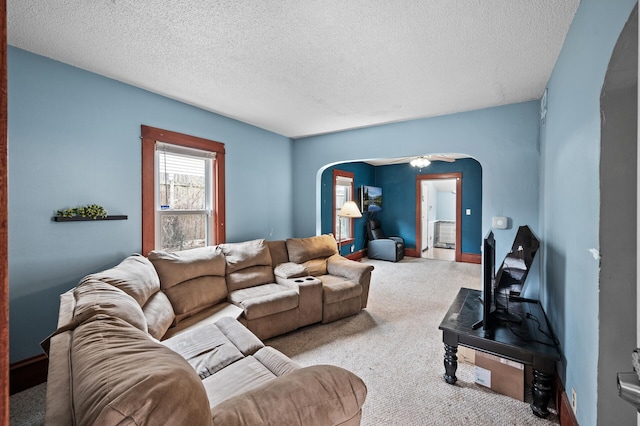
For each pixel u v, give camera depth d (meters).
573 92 1.57
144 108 2.59
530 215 2.76
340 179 6.01
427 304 3.61
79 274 2.20
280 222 4.15
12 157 1.90
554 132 2.05
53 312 2.06
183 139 2.90
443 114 3.20
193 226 3.10
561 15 1.56
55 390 0.79
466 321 2.05
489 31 1.71
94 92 2.27
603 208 1.14
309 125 3.68
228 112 3.20
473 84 2.44
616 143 1.12
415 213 6.93
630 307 1.11
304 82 2.43
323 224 5.45
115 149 2.40
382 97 2.73
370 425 1.60
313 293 2.90
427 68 2.18
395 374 2.10
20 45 1.89
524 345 1.72
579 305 1.42
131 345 0.87
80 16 1.59
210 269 2.67
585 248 1.34
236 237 3.49
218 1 1.47
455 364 1.96
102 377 0.69
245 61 2.09
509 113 2.87
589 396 1.26
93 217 2.24
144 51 1.96
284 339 2.66
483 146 2.99
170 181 2.89
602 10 1.18
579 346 1.40
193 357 1.59
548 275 2.23
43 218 2.03
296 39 1.81
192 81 2.42
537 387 1.66
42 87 2.02
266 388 1.01
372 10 1.54
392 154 3.54
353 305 3.22
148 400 0.61
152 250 2.65
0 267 0.41
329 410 0.98
